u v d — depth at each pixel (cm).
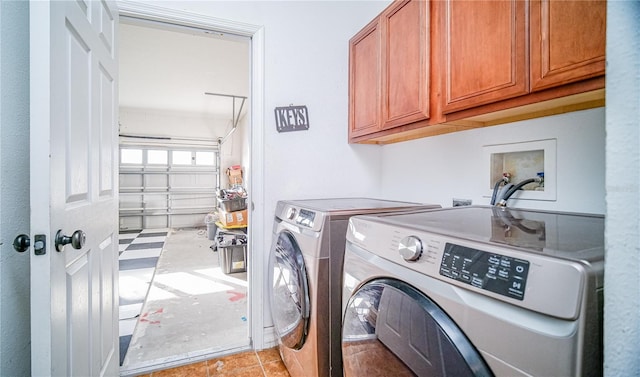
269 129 193
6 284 88
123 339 198
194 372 163
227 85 487
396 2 160
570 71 85
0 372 85
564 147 116
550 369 45
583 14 82
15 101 92
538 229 77
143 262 407
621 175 33
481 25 113
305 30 203
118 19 154
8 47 90
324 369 123
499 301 53
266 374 161
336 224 126
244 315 239
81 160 106
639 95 32
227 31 184
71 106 96
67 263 93
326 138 211
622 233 33
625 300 33
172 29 180
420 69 142
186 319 231
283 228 163
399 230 81
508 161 140
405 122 154
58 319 85
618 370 33
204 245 524
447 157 172
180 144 723
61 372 87
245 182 717
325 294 123
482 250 59
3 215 87
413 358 67
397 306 73
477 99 114
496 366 52
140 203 698
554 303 45
